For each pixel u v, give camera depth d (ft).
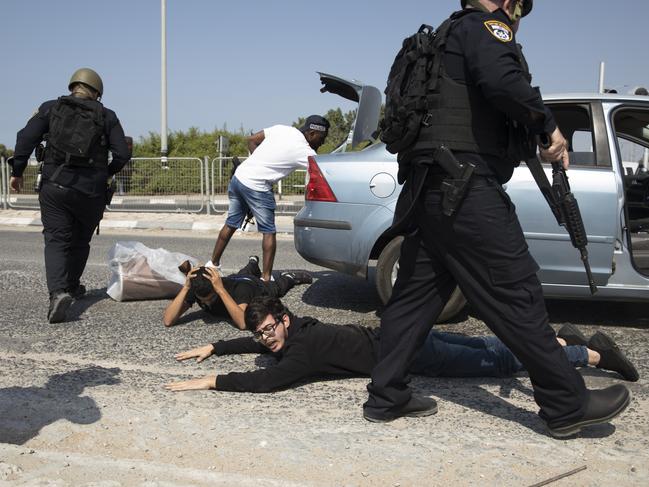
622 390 8.61
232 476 7.75
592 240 14.23
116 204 47.70
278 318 10.78
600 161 14.56
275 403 10.16
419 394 10.62
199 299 14.87
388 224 15.11
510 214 8.36
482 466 8.07
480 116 8.14
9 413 9.64
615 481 7.72
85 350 13.12
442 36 8.23
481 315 8.62
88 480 7.61
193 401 10.18
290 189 42.98
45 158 15.70
